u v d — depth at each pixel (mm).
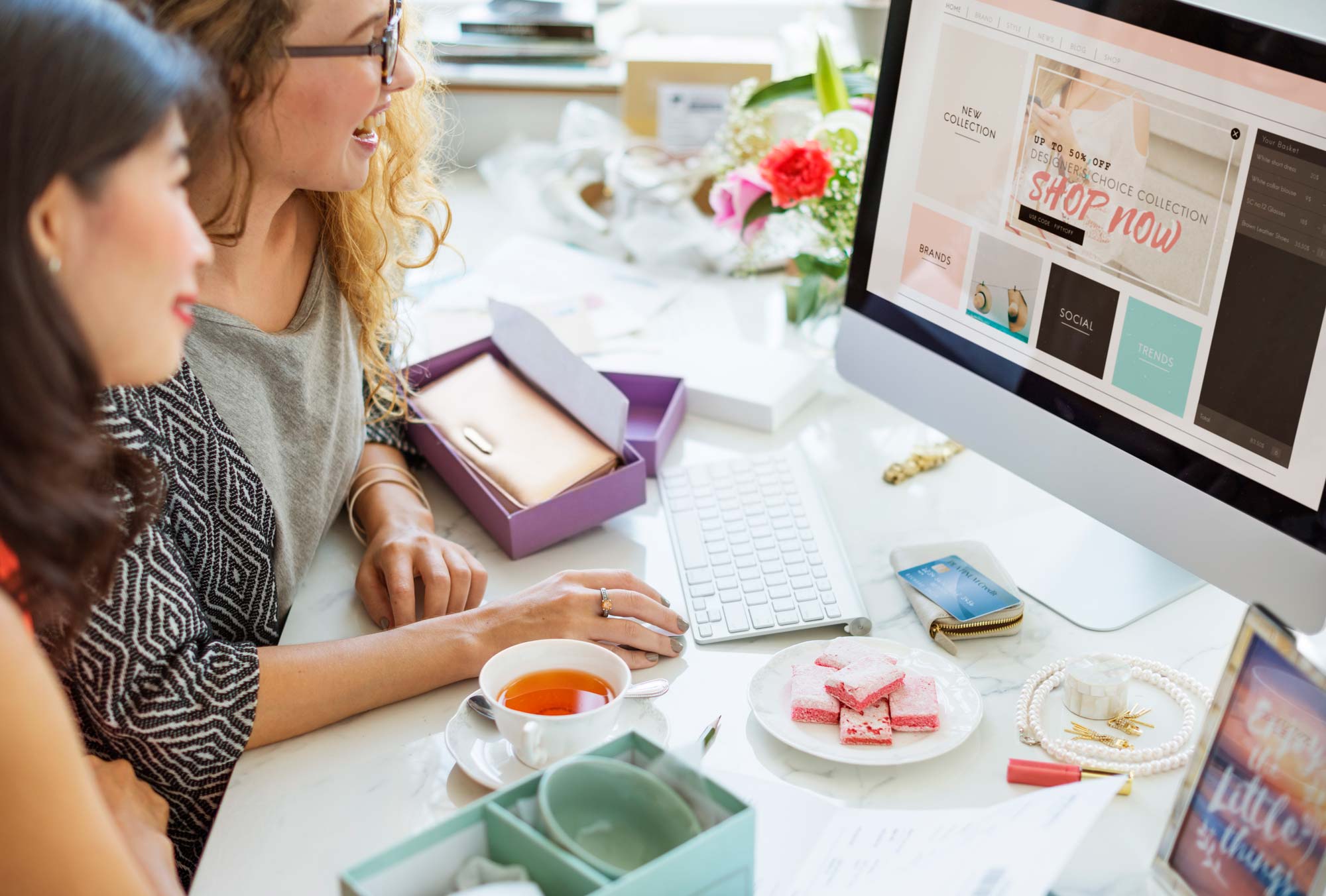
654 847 625
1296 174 776
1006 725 851
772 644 953
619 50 2023
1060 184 932
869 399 1357
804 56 1854
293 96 884
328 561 1104
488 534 1123
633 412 1319
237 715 839
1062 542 1067
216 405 947
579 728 758
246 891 727
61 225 555
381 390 1217
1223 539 872
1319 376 790
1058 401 975
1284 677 617
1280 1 940
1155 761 801
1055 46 909
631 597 942
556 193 1799
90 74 553
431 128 1189
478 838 605
